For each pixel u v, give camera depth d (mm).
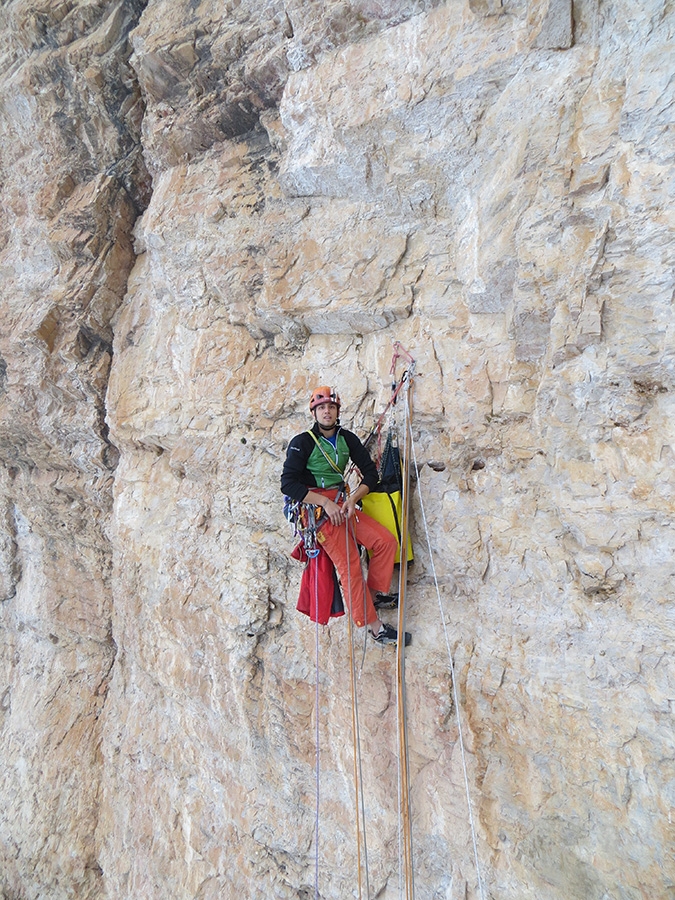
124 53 6707
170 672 6613
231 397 5910
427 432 4656
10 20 7473
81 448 8000
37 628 9586
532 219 3844
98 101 6977
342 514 4039
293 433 5465
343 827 5078
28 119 7621
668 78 3424
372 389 4988
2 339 7977
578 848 3639
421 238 4836
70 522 8781
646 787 3434
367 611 4227
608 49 3734
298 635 5426
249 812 5805
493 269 4125
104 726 8211
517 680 4020
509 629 4121
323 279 5168
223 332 6105
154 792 7055
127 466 7445
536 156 3906
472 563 4355
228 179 6113
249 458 5770
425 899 4492
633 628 3584
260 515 5648
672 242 3379
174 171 6703
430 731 4453
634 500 3545
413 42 4594
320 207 5383
